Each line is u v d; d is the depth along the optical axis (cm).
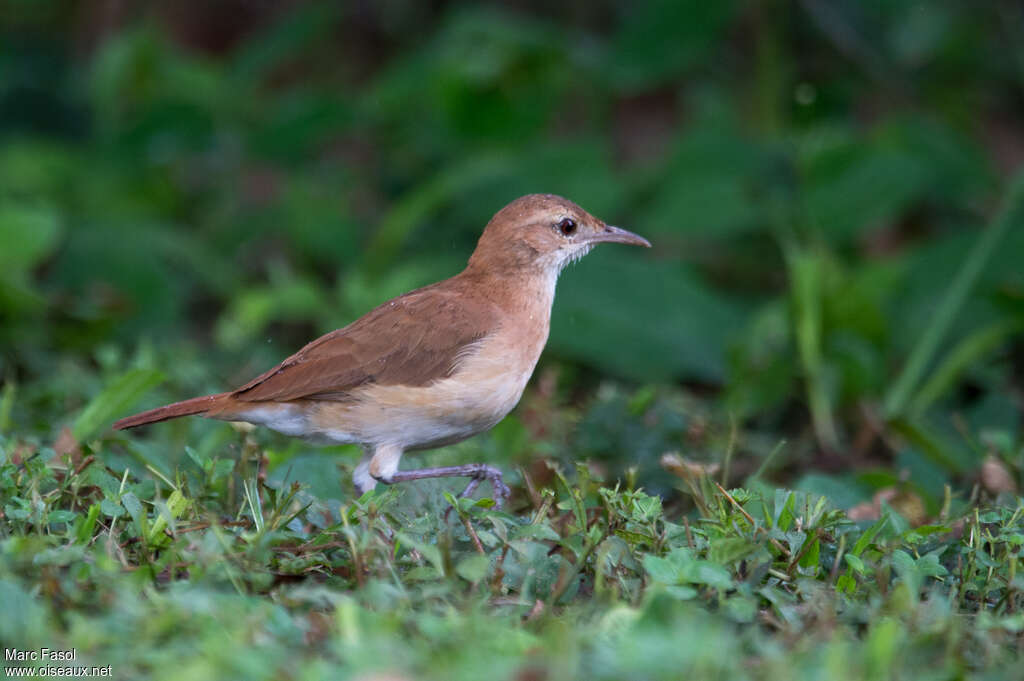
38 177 1636
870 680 616
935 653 660
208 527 794
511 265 1005
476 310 964
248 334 1430
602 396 1152
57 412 1122
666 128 1898
